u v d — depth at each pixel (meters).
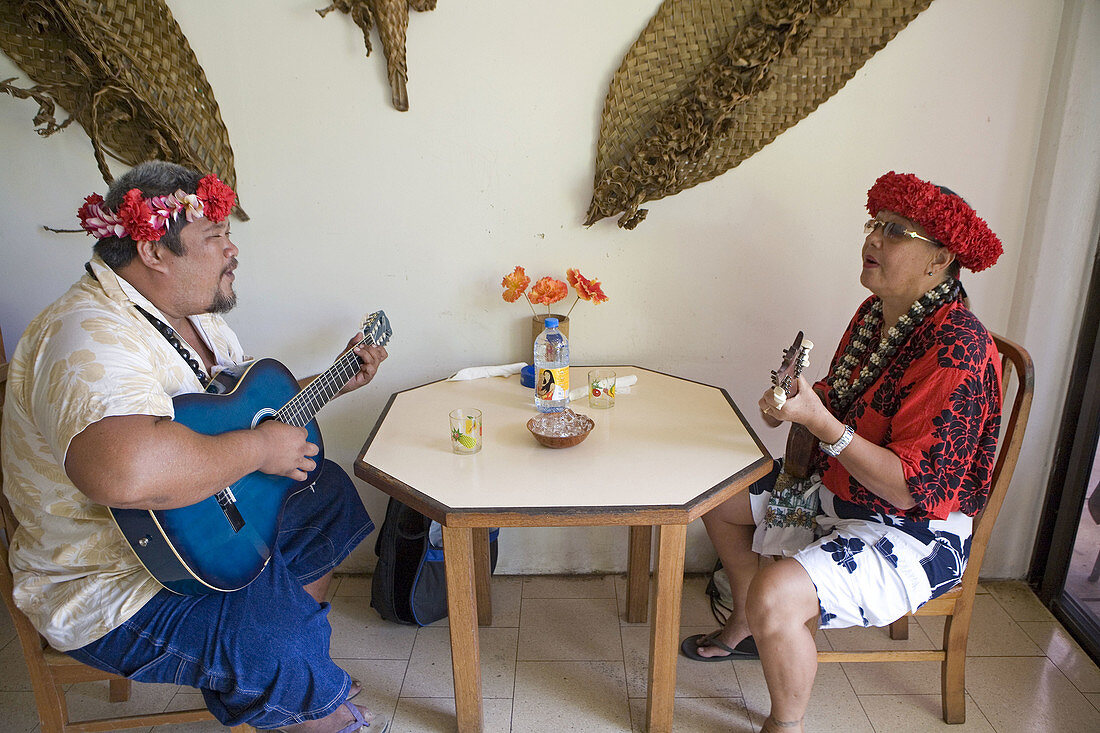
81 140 1.85
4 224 1.92
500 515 1.29
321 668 1.39
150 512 1.18
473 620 1.54
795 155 1.90
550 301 1.90
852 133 1.88
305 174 1.91
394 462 1.49
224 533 1.32
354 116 1.87
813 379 2.11
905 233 1.43
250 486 1.41
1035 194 1.89
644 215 1.90
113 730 1.64
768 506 1.70
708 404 1.80
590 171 1.91
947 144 1.88
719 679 1.85
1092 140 1.80
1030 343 1.98
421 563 1.95
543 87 1.85
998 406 1.45
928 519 1.48
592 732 1.69
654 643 1.56
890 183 1.46
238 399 1.41
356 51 1.81
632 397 1.84
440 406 1.79
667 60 1.80
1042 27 1.78
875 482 1.40
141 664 1.33
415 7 1.77
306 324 2.05
